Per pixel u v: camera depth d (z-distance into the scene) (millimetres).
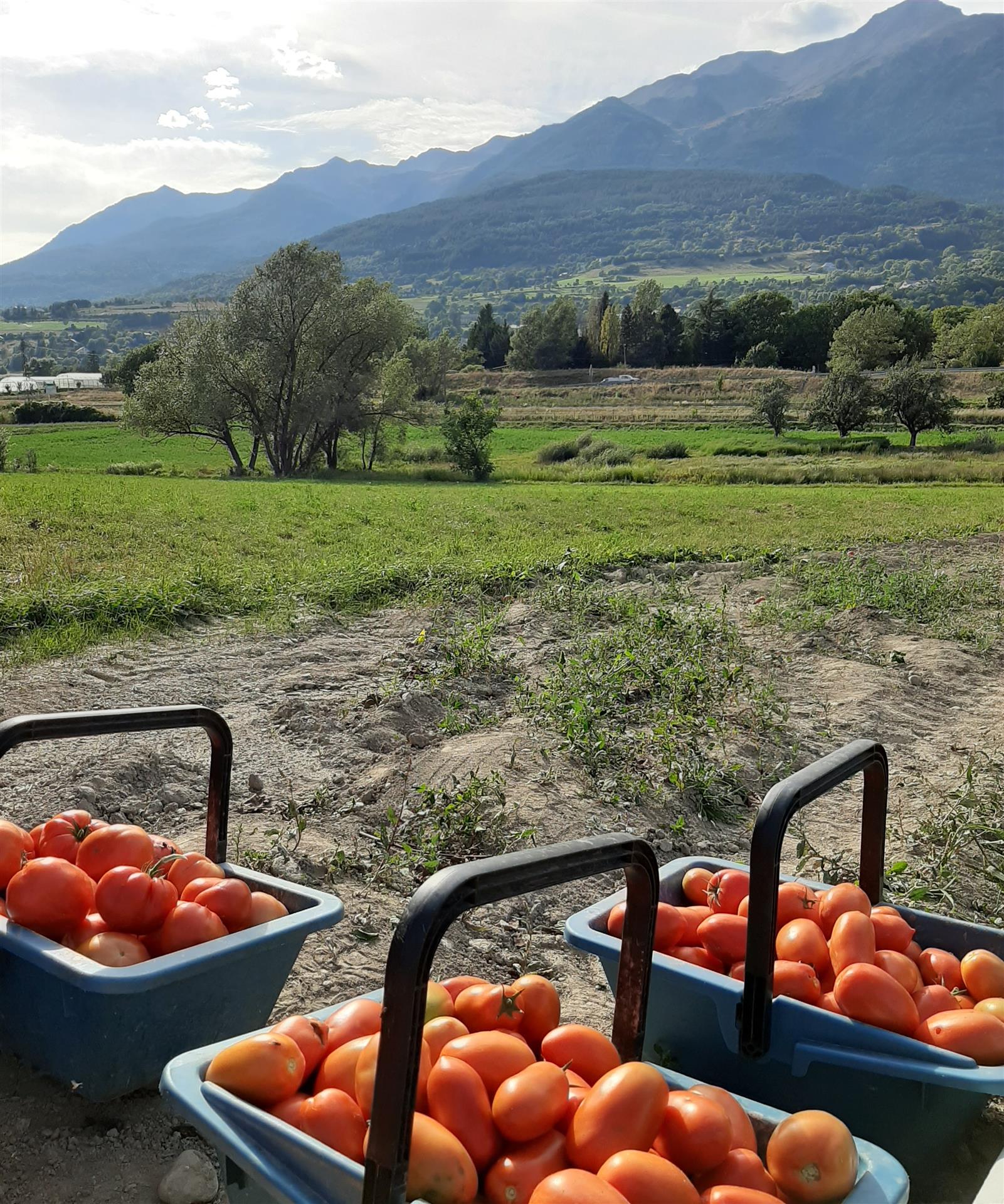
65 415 108062
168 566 12984
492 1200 1927
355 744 6430
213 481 41906
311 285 58812
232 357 58562
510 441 84688
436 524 21453
